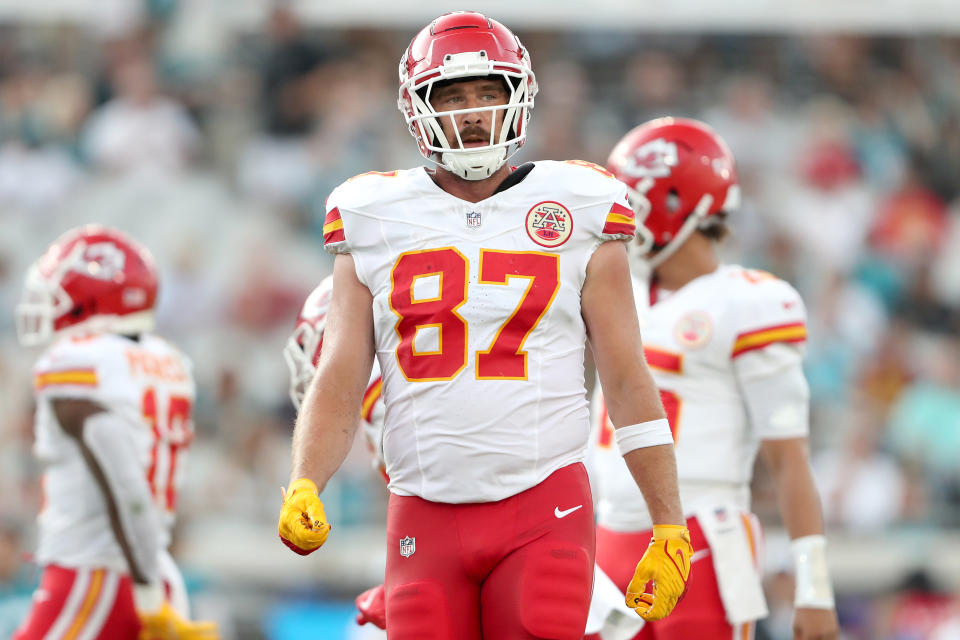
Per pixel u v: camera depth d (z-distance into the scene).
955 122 50.06
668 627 14.37
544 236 11.16
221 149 45.50
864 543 32.69
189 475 34.09
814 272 43.47
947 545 32.47
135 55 46.44
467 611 11.02
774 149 47.62
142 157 44.34
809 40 50.38
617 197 11.35
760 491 27.62
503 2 45.59
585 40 49.31
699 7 46.38
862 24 46.88
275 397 38.34
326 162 44.78
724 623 14.41
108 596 17.25
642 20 46.00
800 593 14.66
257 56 47.06
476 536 10.96
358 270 11.31
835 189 46.78
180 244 41.88
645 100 48.34
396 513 11.26
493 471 10.94
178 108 45.59
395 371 11.20
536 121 46.66
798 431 14.78
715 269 15.48
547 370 11.07
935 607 31.31
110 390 17.06
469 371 10.95
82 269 17.80
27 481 32.09
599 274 11.28
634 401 11.19
